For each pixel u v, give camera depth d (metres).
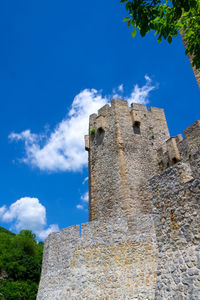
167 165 22.25
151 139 23.84
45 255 18.72
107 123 23.80
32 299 28.72
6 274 32.28
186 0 6.34
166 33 7.37
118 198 20.00
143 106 25.39
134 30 7.28
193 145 20.86
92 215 21.27
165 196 9.27
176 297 7.62
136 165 21.56
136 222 13.78
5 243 38.03
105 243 14.41
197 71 15.98
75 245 15.97
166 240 8.71
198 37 8.27
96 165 23.06
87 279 14.15
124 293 12.23
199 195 8.02
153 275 11.80
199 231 7.71
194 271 7.43
